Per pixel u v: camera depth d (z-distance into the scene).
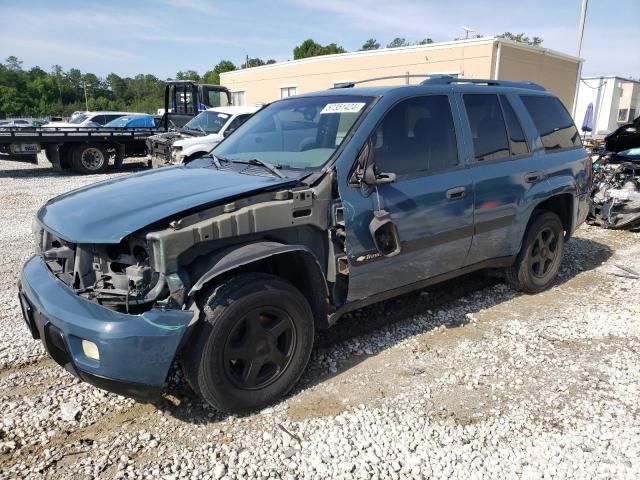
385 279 3.71
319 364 3.70
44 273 3.17
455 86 4.33
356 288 3.54
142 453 2.76
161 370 2.67
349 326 4.33
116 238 2.69
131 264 2.83
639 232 7.96
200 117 13.53
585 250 6.91
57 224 3.05
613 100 29.86
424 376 3.56
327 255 3.38
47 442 2.84
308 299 3.43
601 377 3.58
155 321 2.64
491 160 4.39
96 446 2.81
